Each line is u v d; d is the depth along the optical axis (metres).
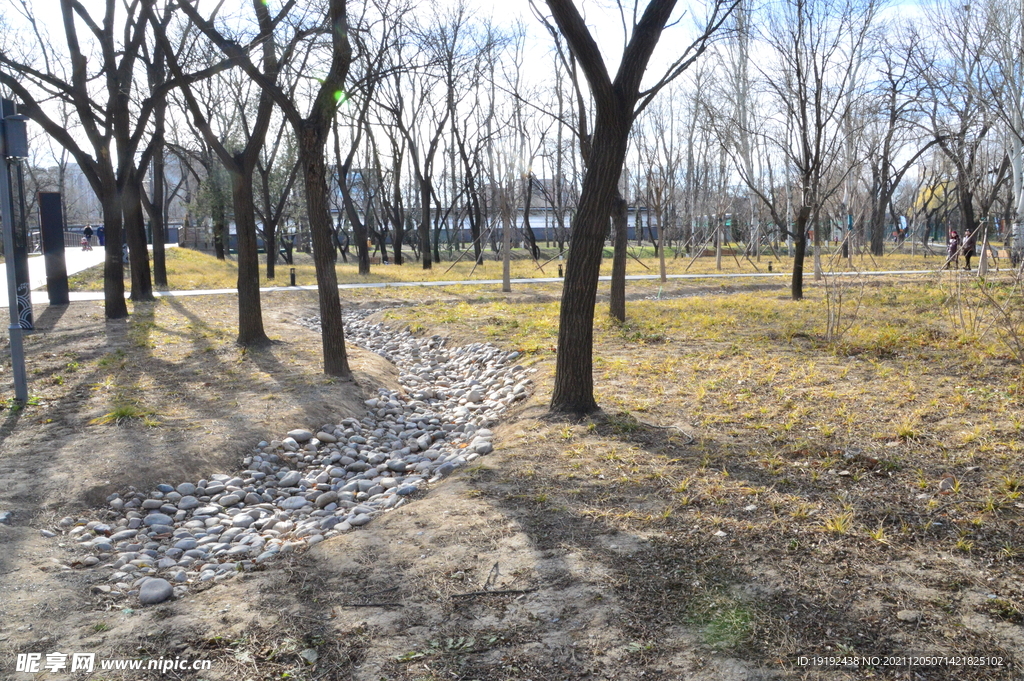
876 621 3.87
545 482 6.08
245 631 4.04
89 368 11.34
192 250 44.38
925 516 5.13
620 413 8.05
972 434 6.71
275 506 6.69
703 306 18.14
